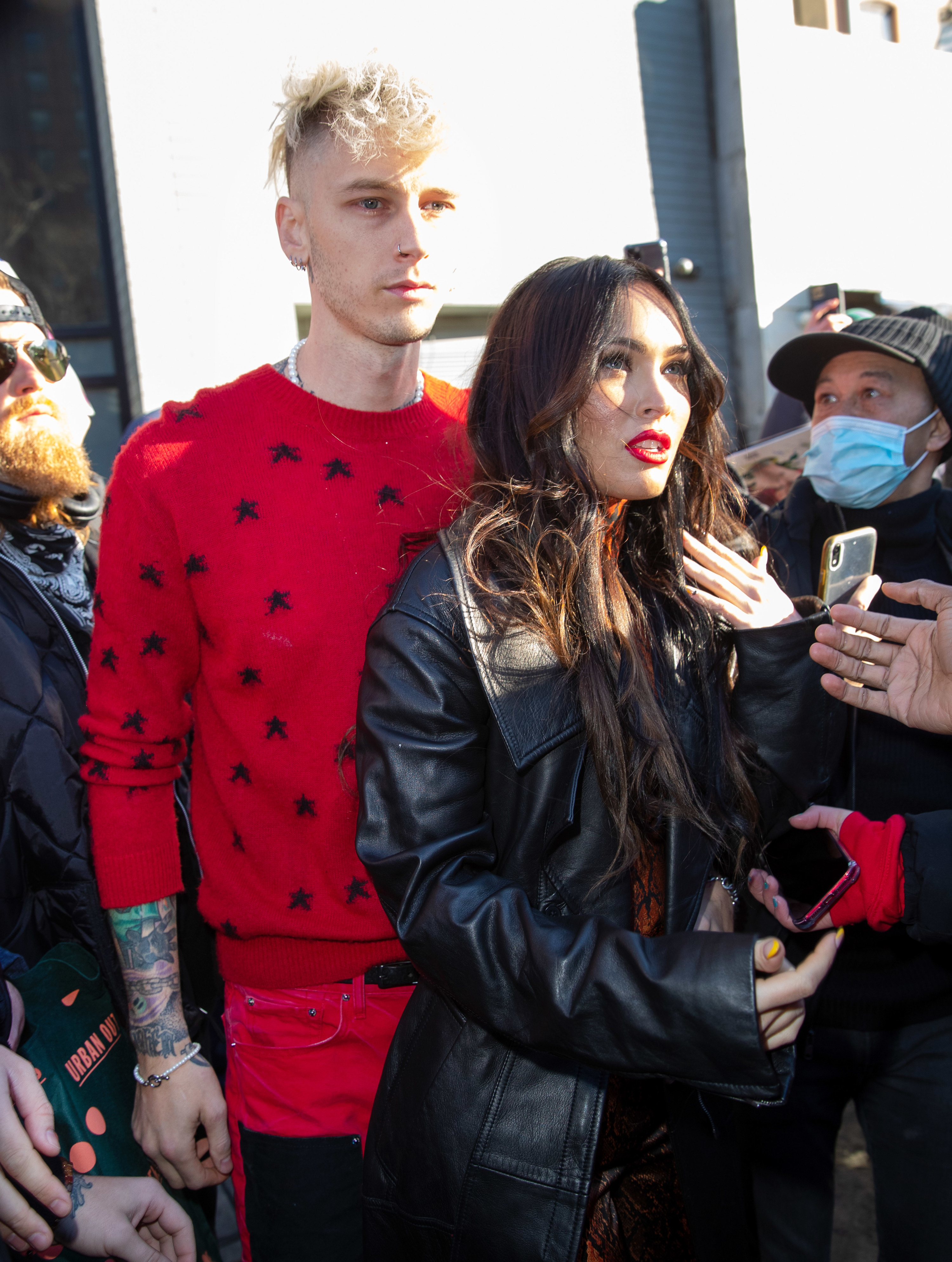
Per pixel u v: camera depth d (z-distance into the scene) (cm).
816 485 198
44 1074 136
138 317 501
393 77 127
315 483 141
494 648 112
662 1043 95
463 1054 118
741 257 672
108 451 537
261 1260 147
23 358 162
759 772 137
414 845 107
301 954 143
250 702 141
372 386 142
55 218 525
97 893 151
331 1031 143
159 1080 144
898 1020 163
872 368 192
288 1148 144
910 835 132
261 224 519
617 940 99
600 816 119
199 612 141
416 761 108
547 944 100
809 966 97
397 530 143
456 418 155
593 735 114
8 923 148
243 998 149
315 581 139
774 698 132
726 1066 94
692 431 133
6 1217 120
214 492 139
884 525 193
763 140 659
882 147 713
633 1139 128
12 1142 119
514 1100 115
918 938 131
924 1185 162
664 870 125
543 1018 99
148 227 498
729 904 134
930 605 127
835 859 156
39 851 149
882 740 170
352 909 140
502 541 117
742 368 685
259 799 143
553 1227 111
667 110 656
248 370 524
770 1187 171
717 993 93
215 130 506
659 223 655
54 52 519
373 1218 125
